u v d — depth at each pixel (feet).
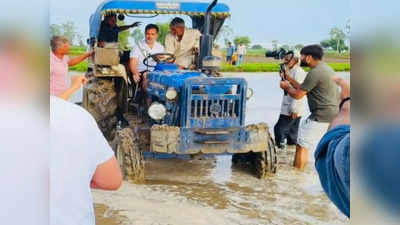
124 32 18.93
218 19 18.98
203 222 11.02
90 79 18.16
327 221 11.21
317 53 16.83
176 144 13.85
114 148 14.76
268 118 19.70
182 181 14.55
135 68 18.21
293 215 11.76
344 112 2.74
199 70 16.52
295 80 18.13
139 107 17.16
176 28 19.06
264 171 15.07
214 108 14.06
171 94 14.06
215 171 15.88
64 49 14.06
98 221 10.71
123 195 12.80
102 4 18.07
